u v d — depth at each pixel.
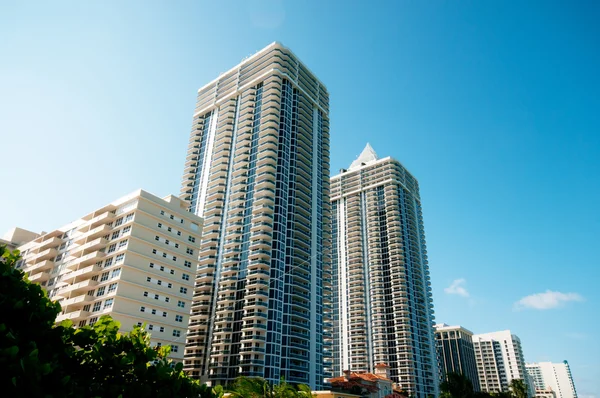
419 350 158.38
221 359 99.06
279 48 140.50
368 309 167.88
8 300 11.02
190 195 132.12
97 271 78.00
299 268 113.19
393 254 173.12
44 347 10.88
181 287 83.25
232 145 131.88
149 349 12.88
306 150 135.88
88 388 11.02
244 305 103.06
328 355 119.62
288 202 119.94
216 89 149.62
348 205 193.75
